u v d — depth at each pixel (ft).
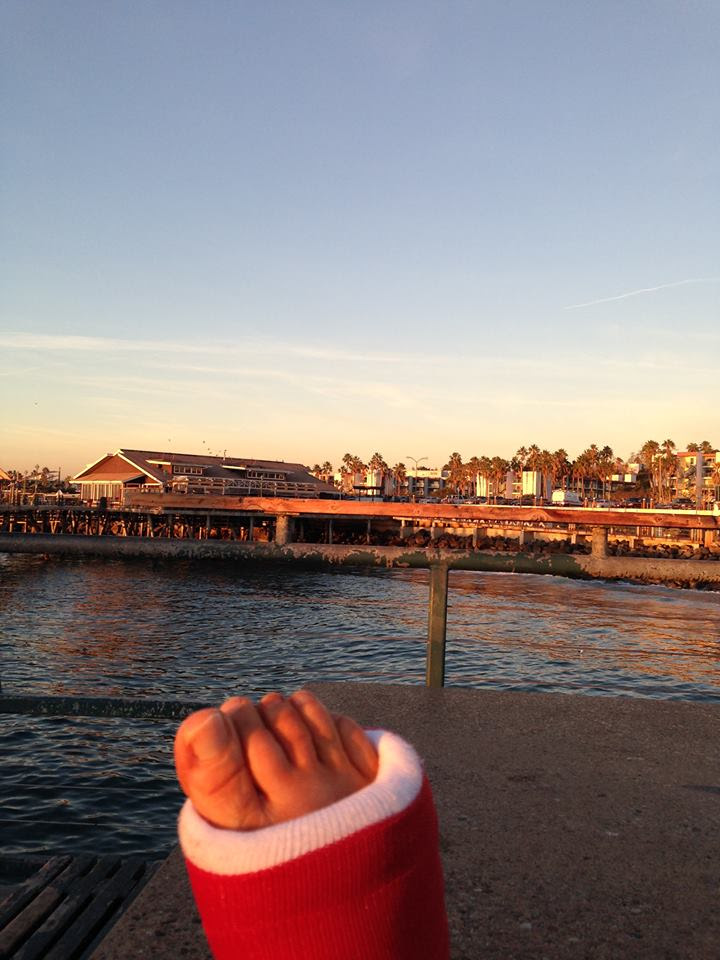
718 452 344.69
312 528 236.02
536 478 327.06
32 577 161.17
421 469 446.19
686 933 4.50
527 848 5.52
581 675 68.54
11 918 5.45
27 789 33.94
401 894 1.54
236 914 1.45
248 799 1.52
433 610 9.45
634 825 5.92
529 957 4.24
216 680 64.49
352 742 1.69
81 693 59.00
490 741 7.75
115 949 4.31
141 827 29.55
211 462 270.67
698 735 8.14
